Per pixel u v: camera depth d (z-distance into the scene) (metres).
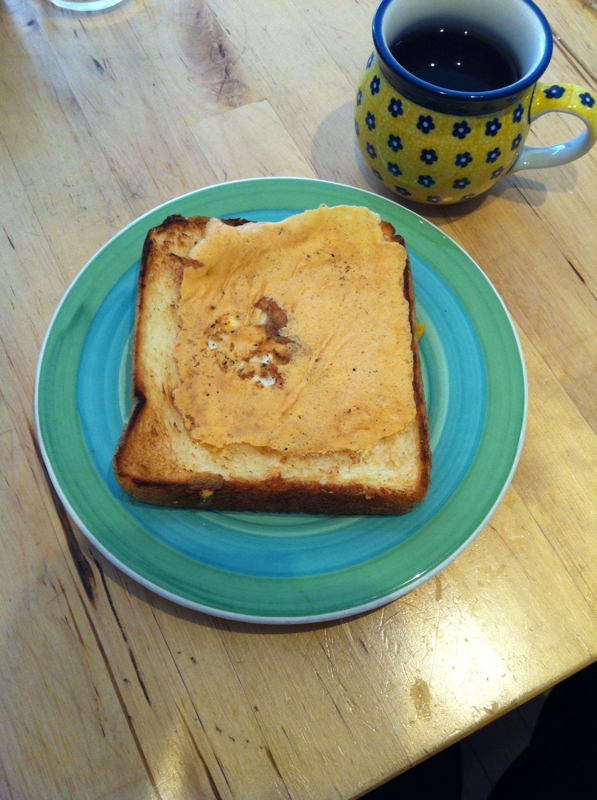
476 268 0.34
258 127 0.39
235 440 0.29
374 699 0.28
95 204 0.37
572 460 0.32
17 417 0.32
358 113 0.34
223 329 0.31
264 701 0.28
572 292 0.36
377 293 0.32
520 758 0.39
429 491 0.30
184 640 0.28
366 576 0.28
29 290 0.34
